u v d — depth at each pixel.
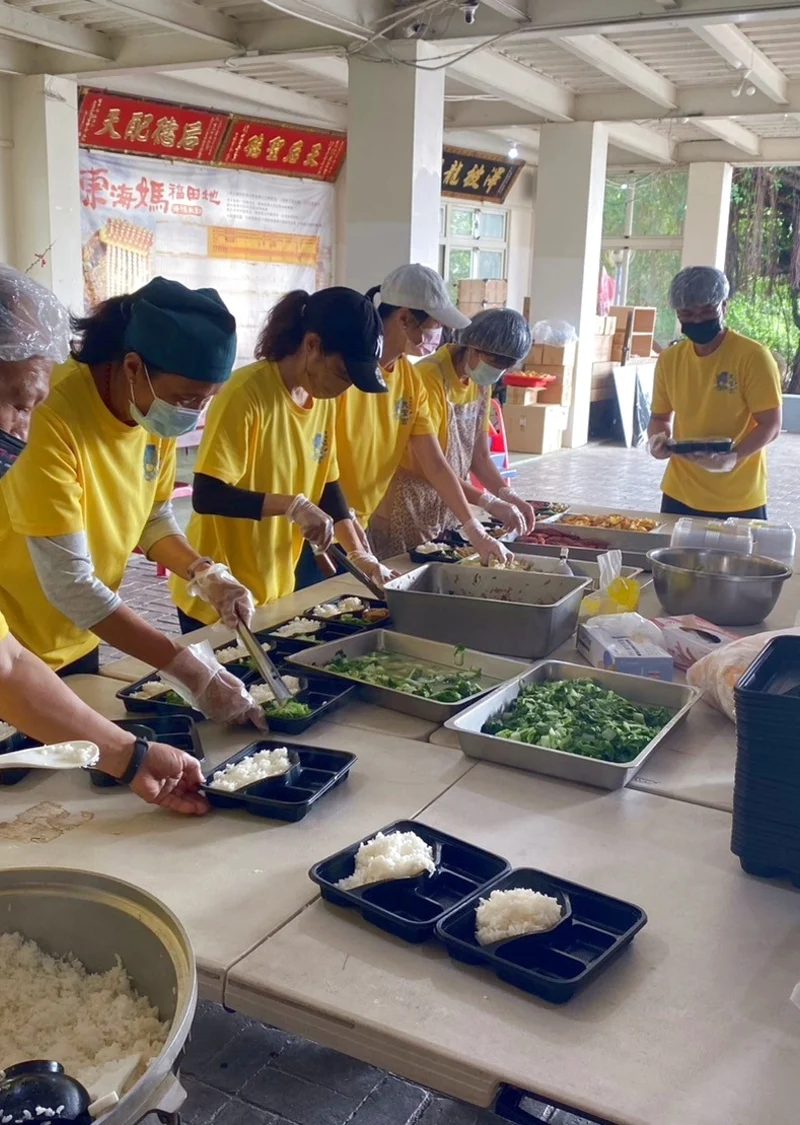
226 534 2.31
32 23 5.59
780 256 12.97
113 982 1.01
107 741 1.35
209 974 1.07
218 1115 1.81
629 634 2.02
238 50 5.70
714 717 1.80
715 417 3.45
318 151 8.73
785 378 13.07
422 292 2.58
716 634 2.10
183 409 1.66
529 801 1.47
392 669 1.94
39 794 1.46
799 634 1.76
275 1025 1.05
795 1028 1.00
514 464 8.80
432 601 2.09
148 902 0.98
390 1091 1.88
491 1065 0.94
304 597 2.44
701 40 6.47
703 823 1.42
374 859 1.21
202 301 1.60
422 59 5.52
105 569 1.88
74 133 6.60
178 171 7.59
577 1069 0.94
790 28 6.14
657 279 12.29
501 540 2.94
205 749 1.59
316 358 2.14
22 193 6.59
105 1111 0.77
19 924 1.05
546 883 1.21
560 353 9.27
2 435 1.42
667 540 2.92
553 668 1.88
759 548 2.79
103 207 7.07
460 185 10.40
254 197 8.32
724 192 10.66
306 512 2.13
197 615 2.39
